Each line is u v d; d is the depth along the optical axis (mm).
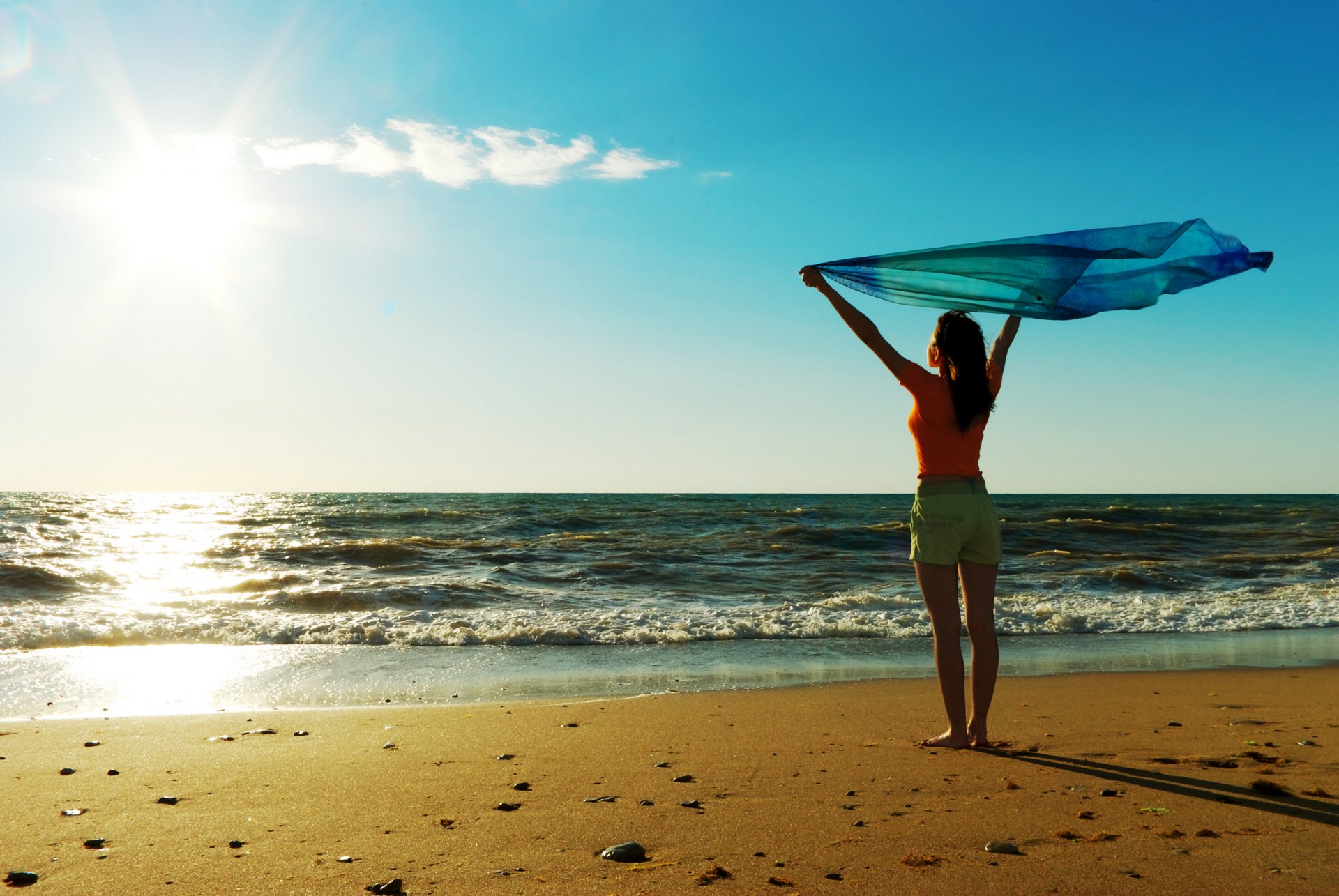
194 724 4812
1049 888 2064
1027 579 15039
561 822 2740
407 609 11578
